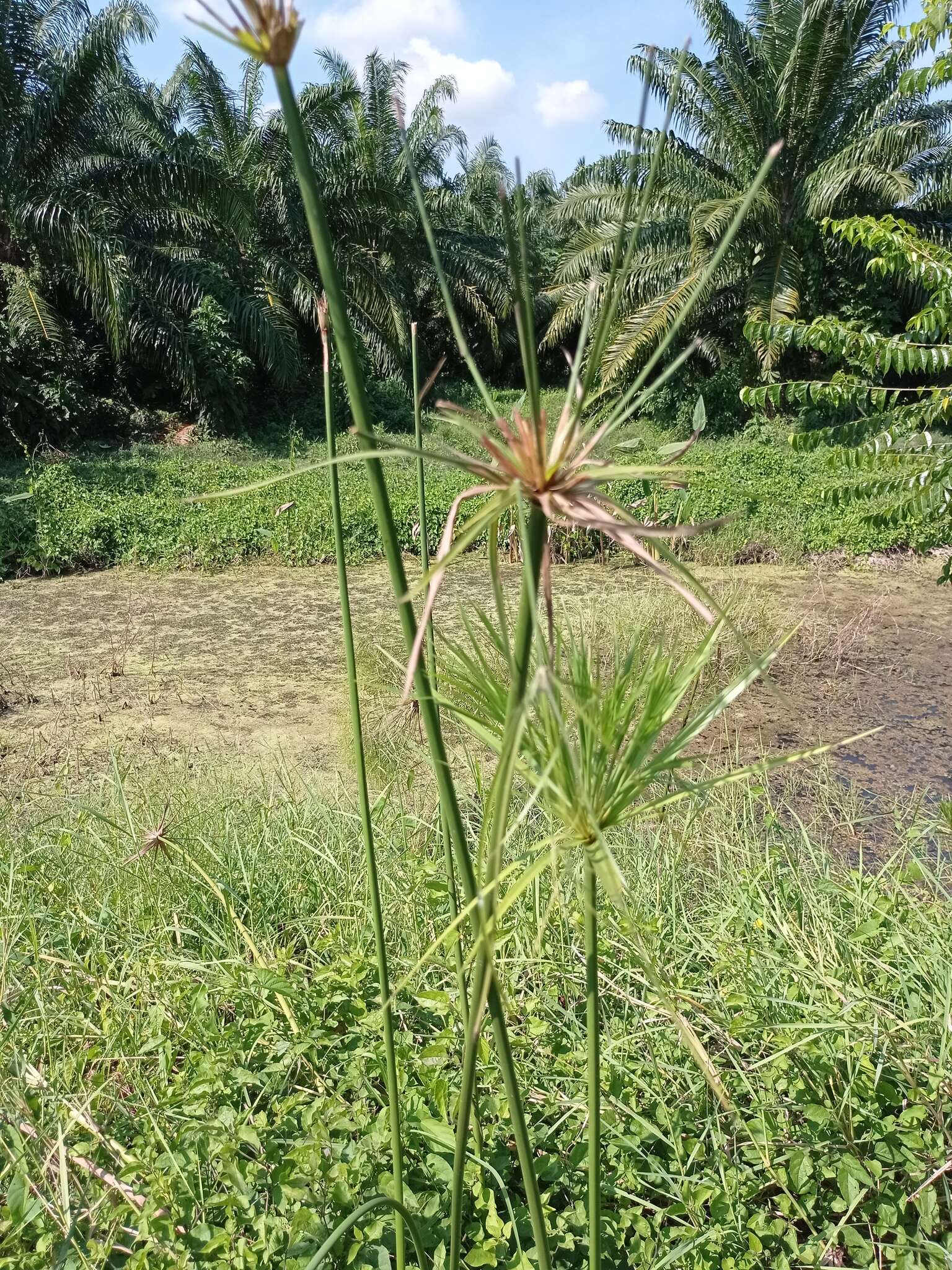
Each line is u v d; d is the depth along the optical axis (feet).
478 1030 2.85
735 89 40.83
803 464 32.35
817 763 12.98
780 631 16.70
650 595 17.85
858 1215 4.74
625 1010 5.86
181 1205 4.42
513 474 1.99
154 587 24.25
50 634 20.07
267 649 18.95
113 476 32.53
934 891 7.88
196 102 46.34
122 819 9.06
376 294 48.11
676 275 43.50
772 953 6.31
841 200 41.57
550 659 2.31
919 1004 5.62
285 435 45.98
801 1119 5.24
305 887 7.98
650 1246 4.29
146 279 43.34
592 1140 2.96
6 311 39.96
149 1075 5.60
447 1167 4.59
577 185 48.96
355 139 52.47
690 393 45.34
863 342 12.19
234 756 13.43
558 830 2.49
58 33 38.45
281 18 1.96
